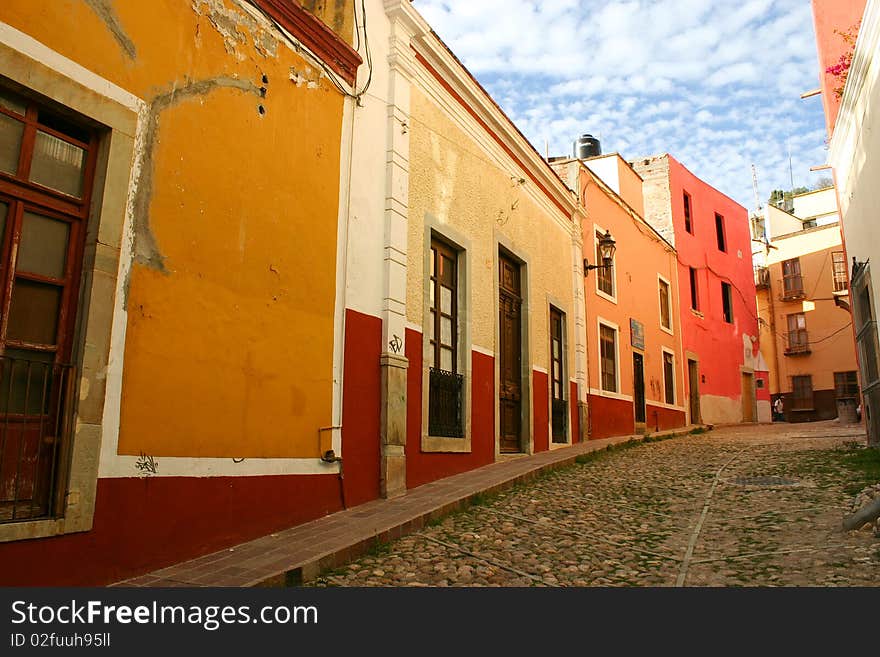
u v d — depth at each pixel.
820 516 6.49
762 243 34.41
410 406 8.32
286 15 6.73
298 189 6.71
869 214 10.09
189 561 5.14
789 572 4.86
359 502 7.22
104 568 4.54
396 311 8.10
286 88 6.69
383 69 8.56
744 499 7.73
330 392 6.93
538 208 13.30
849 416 20.06
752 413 26.38
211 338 5.55
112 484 4.66
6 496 4.17
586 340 15.12
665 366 20.39
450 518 7.07
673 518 7.04
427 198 9.21
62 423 4.44
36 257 4.50
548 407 12.83
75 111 4.64
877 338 10.23
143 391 4.93
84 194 4.78
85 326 4.56
